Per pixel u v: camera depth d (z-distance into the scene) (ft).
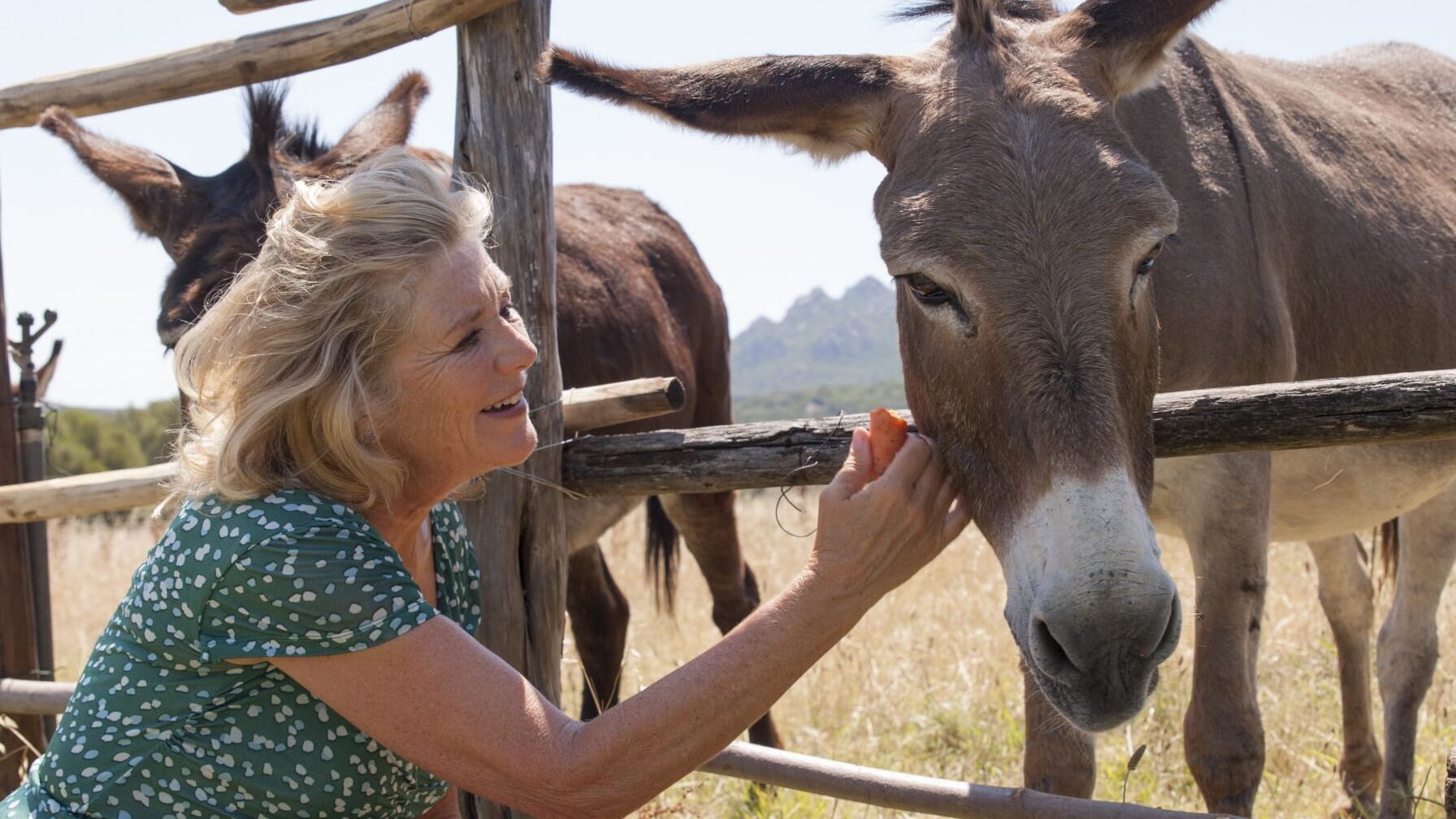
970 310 7.08
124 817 5.74
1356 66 16.79
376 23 10.09
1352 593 15.03
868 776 8.59
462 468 6.12
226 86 11.33
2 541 12.96
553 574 9.93
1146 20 8.45
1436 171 15.40
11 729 12.12
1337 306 12.94
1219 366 11.00
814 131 8.69
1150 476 7.35
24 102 12.67
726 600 18.51
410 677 5.47
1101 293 6.85
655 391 9.64
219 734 5.75
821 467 8.68
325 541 5.55
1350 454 12.68
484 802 9.87
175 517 5.95
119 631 5.89
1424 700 15.76
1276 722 15.60
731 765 9.21
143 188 13.91
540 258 9.86
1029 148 7.23
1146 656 6.21
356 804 6.03
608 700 16.92
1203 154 11.40
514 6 9.67
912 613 20.16
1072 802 7.64
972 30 8.34
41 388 13.76
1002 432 6.90
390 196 5.73
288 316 5.65
